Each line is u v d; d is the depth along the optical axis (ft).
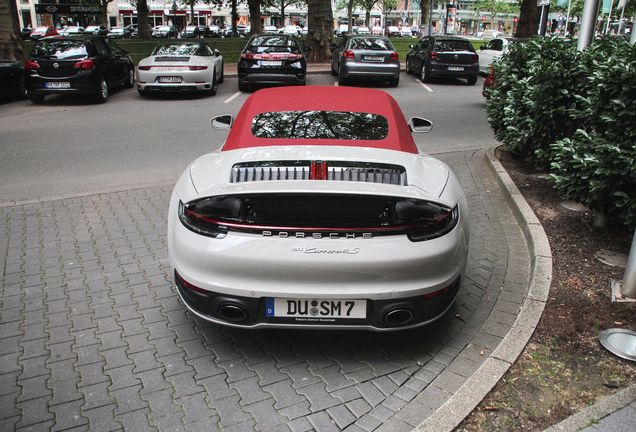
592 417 7.74
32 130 31.91
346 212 8.77
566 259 13.35
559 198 18.13
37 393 8.89
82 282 12.96
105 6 166.30
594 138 14.14
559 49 19.63
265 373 9.48
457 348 10.25
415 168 10.28
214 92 46.19
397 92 49.85
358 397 8.82
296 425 8.14
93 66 40.55
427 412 8.43
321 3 73.72
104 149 27.20
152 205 18.70
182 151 26.81
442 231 9.23
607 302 11.21
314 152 10.41
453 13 207.21
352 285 8.78
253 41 47.50
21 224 16.84
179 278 9.61
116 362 9.78
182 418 8.29
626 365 9.18
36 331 10.82
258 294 8.83
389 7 227.81
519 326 10.35
